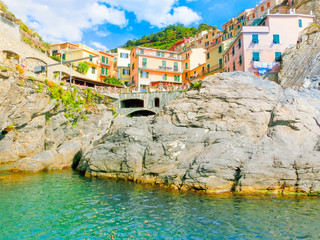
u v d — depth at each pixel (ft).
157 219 36.94
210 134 67.41
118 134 78.64
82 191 54.85
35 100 91.91
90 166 73.36
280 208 41.34
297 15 128.57
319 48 104.22
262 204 43.65
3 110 78.48
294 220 35.86
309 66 100.63
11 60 103.19
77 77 133.69
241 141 63.41
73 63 177.99
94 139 100.07
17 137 92.12
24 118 90.07
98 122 124.57
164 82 177.47
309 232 31.68
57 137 106.83
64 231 32.86
